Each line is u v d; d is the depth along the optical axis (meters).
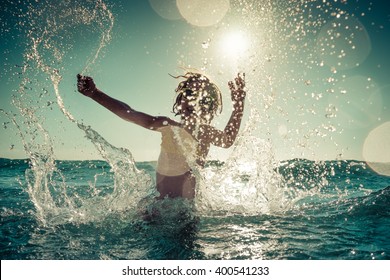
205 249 1.81
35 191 2.74
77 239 1.98
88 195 3.57
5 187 4.10
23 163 6.68
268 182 2.91
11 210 2.71
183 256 1.71
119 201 2.65
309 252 1.75
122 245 1.88
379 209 2.51
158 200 2.47
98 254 1.76
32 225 2.25
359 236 1.99
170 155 2.51
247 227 2.21
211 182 2.82
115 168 2.73
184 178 2.51
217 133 2.55
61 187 4.12
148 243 1.91
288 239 1.96
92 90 2.23
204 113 2.55
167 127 2.48
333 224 2.25
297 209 2.72
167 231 2.11
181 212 2.39
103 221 2.31
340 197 3.38
